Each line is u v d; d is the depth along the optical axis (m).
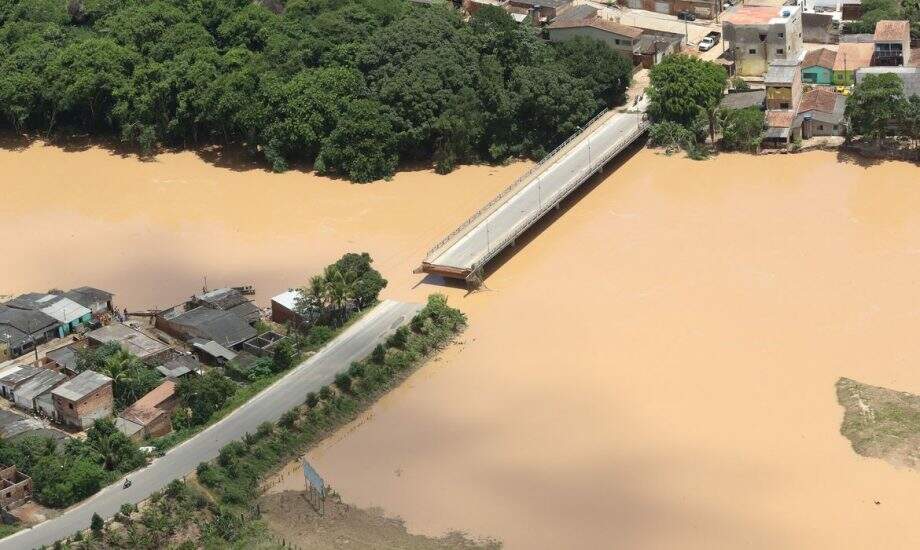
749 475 133.75
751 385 148.88
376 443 143.12
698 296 168.25
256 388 151.25
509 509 131.25
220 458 136.38
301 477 137.75
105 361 150.75
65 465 133.38
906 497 128.75
